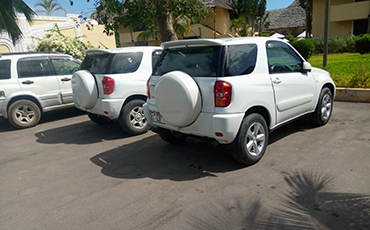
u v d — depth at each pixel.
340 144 4.75
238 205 3.27
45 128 7.56
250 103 4.01
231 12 26.69
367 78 7.61
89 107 6.12
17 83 7.42
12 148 6.09
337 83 8.09
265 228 2.84
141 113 6.23
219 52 3.91
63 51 12.99
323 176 3.77
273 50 4.69
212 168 4.31
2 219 3.36
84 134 6.74
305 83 5.13
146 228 3.00
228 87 3.76
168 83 3.95
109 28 9.38
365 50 17.22
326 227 2.78
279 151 4.70
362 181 3.56
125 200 3.58
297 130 5.64
